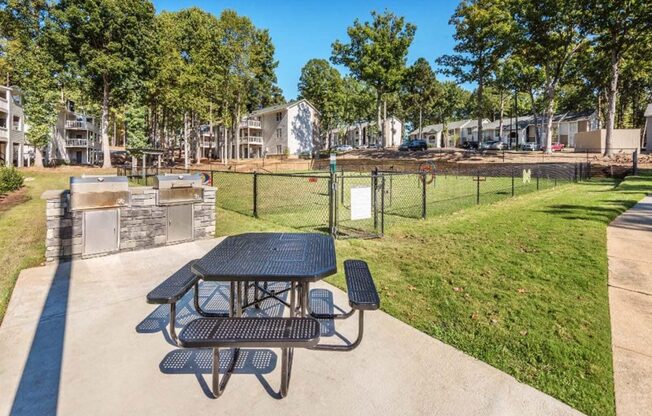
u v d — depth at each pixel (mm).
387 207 9523
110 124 48812
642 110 38281
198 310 2785
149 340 2570
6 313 2961
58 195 4266
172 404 1926
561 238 5406
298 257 2416
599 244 5012
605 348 2432
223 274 2062
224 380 2104
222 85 29781
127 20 23734
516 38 23281
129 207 4789
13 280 3729
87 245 4473
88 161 38469
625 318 2850
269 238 2992
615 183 14992
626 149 23656
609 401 1933
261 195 12430
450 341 2576
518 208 8625
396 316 2975
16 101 28109
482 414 1855
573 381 2107
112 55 23406
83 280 3736
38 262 4312
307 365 2297
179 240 5273
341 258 4555
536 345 2482
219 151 40812
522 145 33281
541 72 29141
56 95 25438
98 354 2385
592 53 23953
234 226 6664
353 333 2705
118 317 2918
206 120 30688
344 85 49719
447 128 56969
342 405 1926
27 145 29656
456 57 27797
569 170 18875
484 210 8477
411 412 1873
